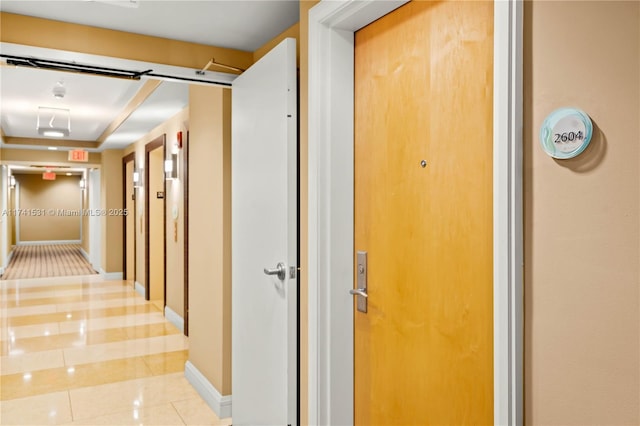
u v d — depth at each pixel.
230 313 3.02
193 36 2.56
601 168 0.93
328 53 1.83
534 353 1.06
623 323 0.89
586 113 0.95
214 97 3.14
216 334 3.11
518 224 1.07
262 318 2.28
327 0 1.75
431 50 1.49
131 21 2.33
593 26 0.94
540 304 1.04
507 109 1.07
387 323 1.70
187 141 4.66
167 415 3.02
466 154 1.37
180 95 4.11
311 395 1.89
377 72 1.74
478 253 1.33
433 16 1.48
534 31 1.05
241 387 2.55
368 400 1.81
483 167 1.31
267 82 2.21
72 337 4.77
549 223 1.02
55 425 2.86
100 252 9.62
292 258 2.01
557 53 1.00
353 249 1.88
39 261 11.95
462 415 1.39
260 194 2.30
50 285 8.05
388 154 1.68
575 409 0.97
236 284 2.62
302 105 2.02
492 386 1.29
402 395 1.63
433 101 1.49
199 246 3.47
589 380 0.95
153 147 6.07
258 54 2.79
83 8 2.16
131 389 3.44
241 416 2.55
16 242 16.38
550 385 1.02
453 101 1.41
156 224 6.62
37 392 3.37
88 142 8.44
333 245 1.83
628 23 0.88
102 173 9.08
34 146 7.94
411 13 1.58
